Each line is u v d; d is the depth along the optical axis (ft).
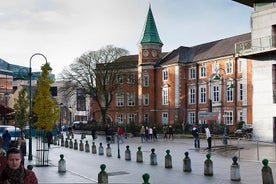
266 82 125.49
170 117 245.86
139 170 67.15
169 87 248.11
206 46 247.29
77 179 55.93
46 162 76.64
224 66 219.41
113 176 60.34
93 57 241.55
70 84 240.94
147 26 263.08
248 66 203.41
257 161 77.05
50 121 75.10
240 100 209.36
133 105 267.18
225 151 101.86
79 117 400.67
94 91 239.71
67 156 95.61
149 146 124.77
